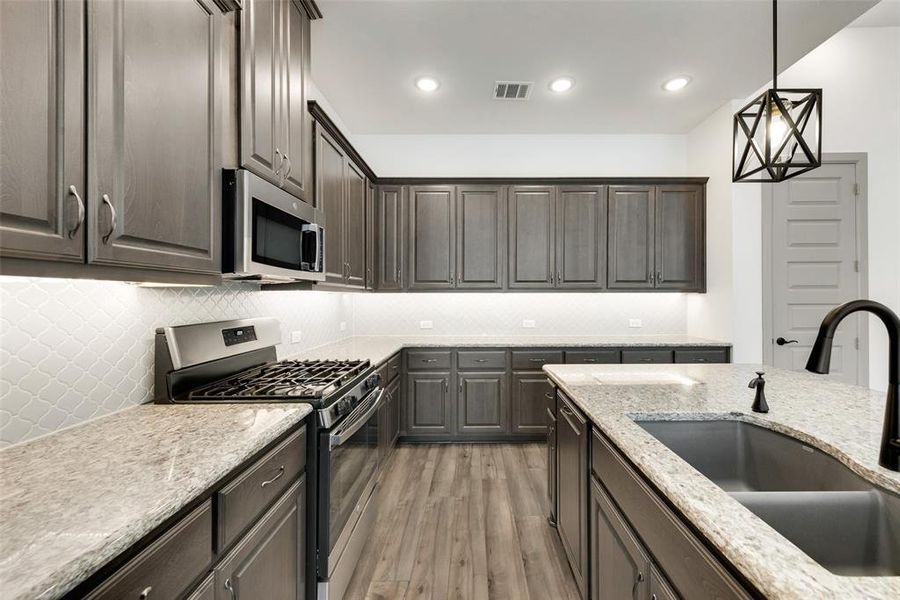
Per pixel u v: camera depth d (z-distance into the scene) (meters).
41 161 0.79
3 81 0.73
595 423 1.35
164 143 1.12
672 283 3.62
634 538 1.08
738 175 1.61
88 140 0.89
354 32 2.31
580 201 3.63
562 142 3.94
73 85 0.86
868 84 3.41
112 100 0.95
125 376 1.38
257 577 1.13
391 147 3.95
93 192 0.90
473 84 2.93
